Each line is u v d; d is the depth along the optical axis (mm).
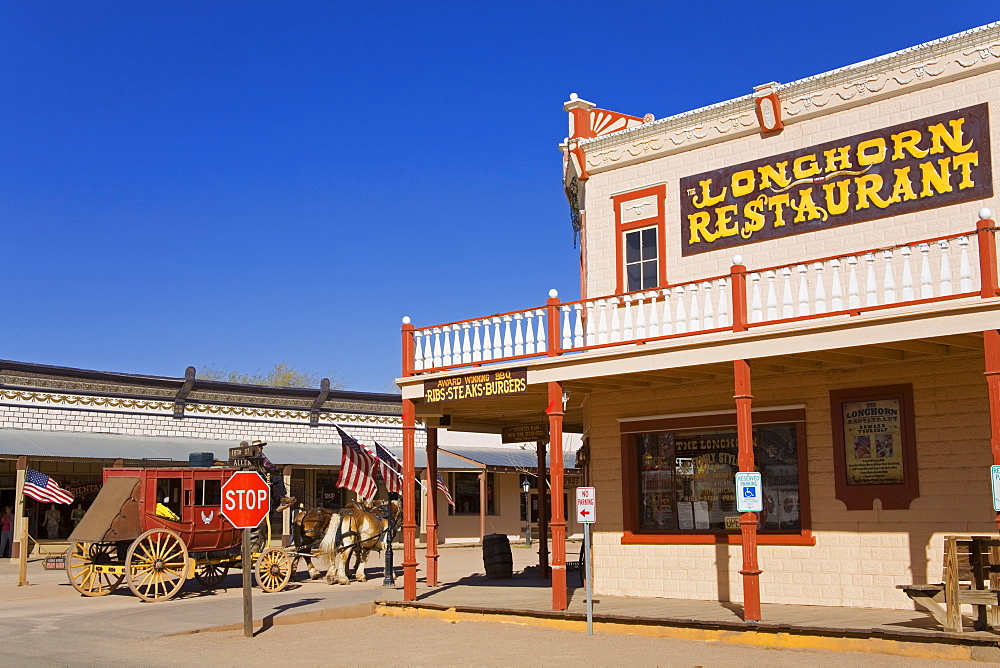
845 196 16703
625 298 19125
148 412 35250
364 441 40844
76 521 32812
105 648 14172
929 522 14969
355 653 13617
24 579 24078
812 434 16375
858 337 13336
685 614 15008
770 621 13625
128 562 20391
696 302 15461
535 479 47062
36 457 30141
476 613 16641
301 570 28234
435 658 13000
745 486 13891
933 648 11875
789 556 16391
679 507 18109
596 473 19234
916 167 15977
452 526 43125
